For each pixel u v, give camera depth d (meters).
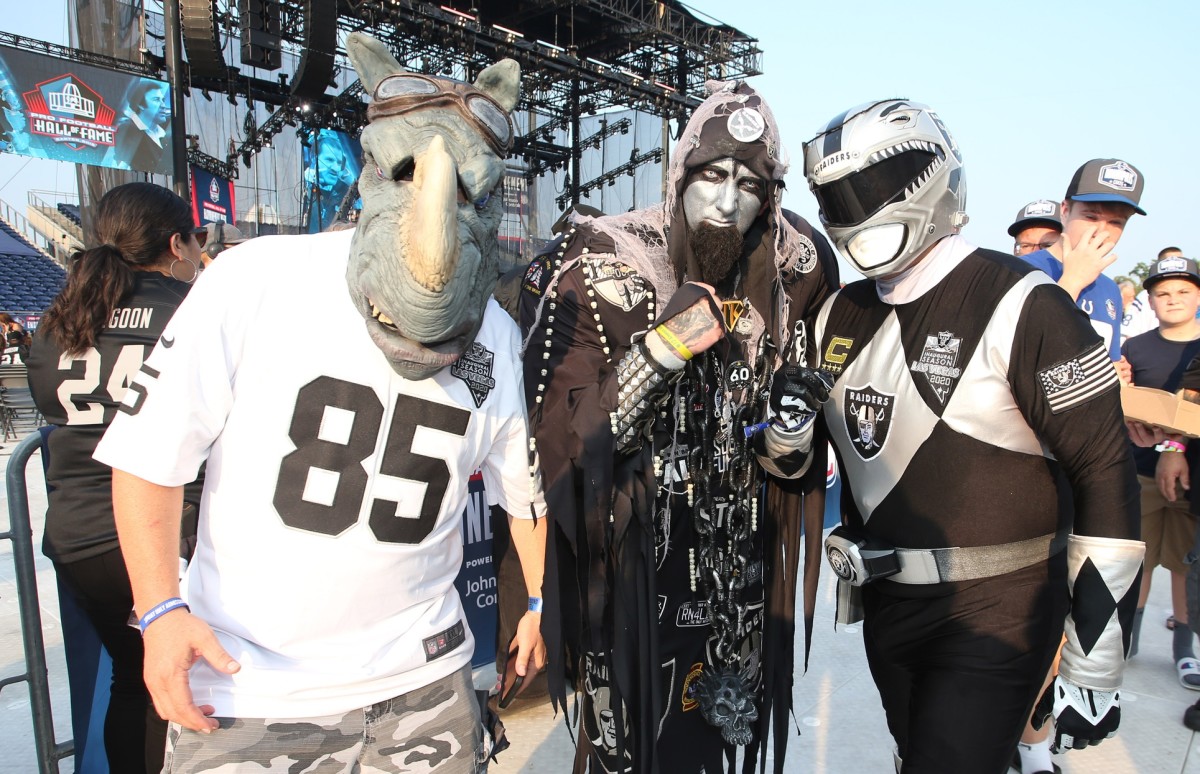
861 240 1.68
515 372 1.54
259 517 1.28
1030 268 1.64
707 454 1.82
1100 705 1.52
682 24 18.34
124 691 2.00
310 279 1.30
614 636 1.78
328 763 1.34
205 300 1.26
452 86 1.24
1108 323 3.30
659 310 1.77
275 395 1.28
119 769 2.00
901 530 1.75
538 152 21.00
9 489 2.07
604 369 1.76
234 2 13.56
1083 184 2.93
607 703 1.89
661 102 18.83
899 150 1.61
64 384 1.88
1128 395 2.83
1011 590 1.66
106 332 1.88
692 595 1.91
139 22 11.58
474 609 3.05
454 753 1.48
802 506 2.08
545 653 1.79
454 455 1.40
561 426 1.70
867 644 1.92
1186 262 3.59
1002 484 1.65
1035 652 1.65
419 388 1.34
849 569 1.79
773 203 1.85
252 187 16.84
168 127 8.90
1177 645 3.35
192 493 1.92
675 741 1.94
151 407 1.22
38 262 24.78
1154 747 2.80
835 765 2.63
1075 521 1.57
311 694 1.31
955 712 1.64
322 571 1.30
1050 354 1.53
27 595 2.10
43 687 2.14
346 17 14.52
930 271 1.72
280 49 13.95
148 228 1.98
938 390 1.66
